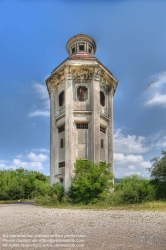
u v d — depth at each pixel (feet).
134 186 79.15
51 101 102.06
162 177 84.43
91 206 67.15
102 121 94.48
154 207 61.98
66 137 87.04
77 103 91.76
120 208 61.72
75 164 79.71
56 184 85.35
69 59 94.94
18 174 173.78
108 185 74.08
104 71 95.09
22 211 61.93
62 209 63.87
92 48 111.14
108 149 95.55
